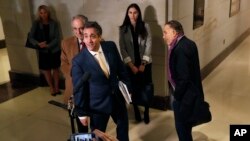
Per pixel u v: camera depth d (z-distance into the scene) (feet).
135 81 12.64
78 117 8.71
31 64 17.93
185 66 9.05
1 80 19.35
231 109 14.38
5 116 14.71
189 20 14.75
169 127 13.05
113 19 14.58
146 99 12.69
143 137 12.42
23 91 17.42
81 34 10.38
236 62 20.25
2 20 17.85
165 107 14.40
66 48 10.99
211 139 12.12
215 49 19.10
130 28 12.69
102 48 8.83
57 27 16.01
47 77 16.53
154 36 13.71
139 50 12.81
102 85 8.80
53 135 12.96
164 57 13.78
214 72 18.79
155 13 13.34
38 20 15.84
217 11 18.37
